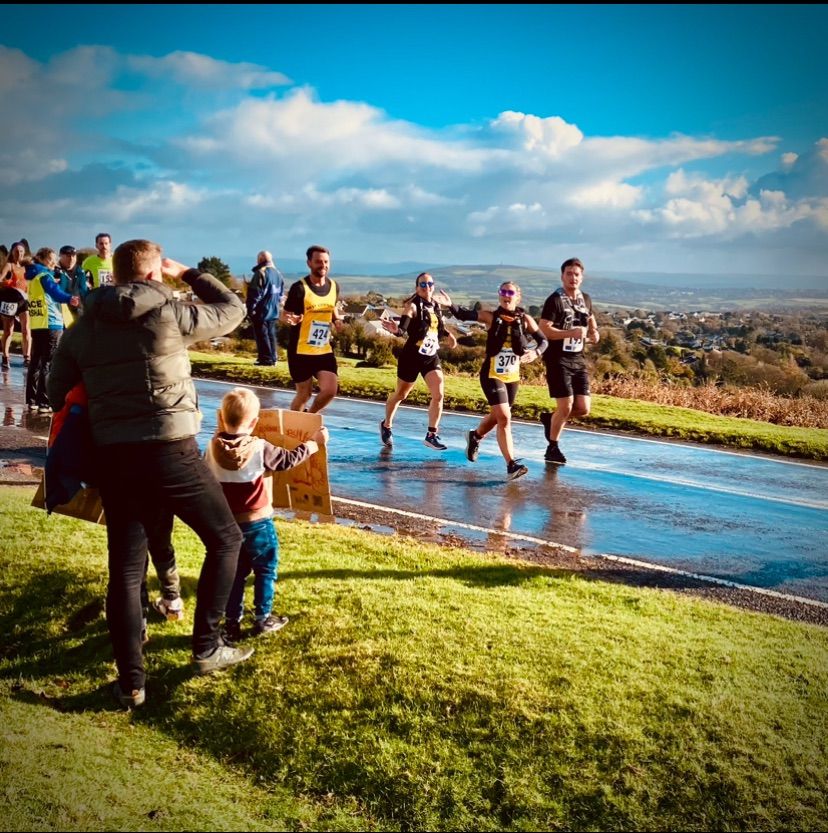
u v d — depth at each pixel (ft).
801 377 83.35
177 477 12.53
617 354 112.27
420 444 35.19
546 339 30.32
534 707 12.22
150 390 12.28
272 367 56.54
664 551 22.22
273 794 11.39
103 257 44.09
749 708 12.48
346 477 28.96
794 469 34.01
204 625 13.53
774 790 10.78
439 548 20.63
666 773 11.05
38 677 14.46
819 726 12.17
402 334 32.65
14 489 24.29
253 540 14.49
